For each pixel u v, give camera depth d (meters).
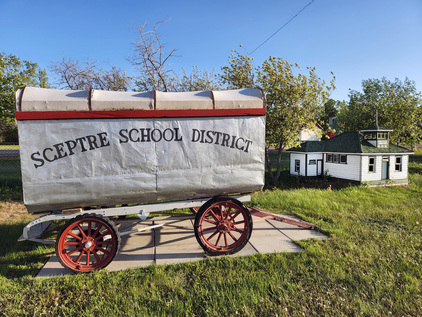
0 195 8.80
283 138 13.24
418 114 17.80
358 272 3.65
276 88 12.52
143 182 3.85
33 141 3.47
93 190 3.69
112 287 3.38
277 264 3.88
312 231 5.48
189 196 4.19
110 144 3.70
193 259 4.18
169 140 3.92
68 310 2.96
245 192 4.46
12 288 3.41
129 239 5.12
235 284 3.38
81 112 3.58
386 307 2.92
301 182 15.36
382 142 13.70
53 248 4.71
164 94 4.06
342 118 23.70
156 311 2.88
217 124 4.10
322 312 2.83
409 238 4.91
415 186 12.87
